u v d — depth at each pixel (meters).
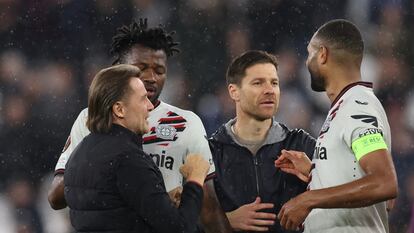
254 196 13.93
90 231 11.73
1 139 28.30
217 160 14.11
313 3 32.03
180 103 29.72
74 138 13.56
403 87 31.06
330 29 12.92
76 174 11.83
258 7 31.73
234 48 31.16
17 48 31.38
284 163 13.56
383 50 31.72
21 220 26.69
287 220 12.10
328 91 13.02
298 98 29.64
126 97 11.87
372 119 12.12
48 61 31.22
